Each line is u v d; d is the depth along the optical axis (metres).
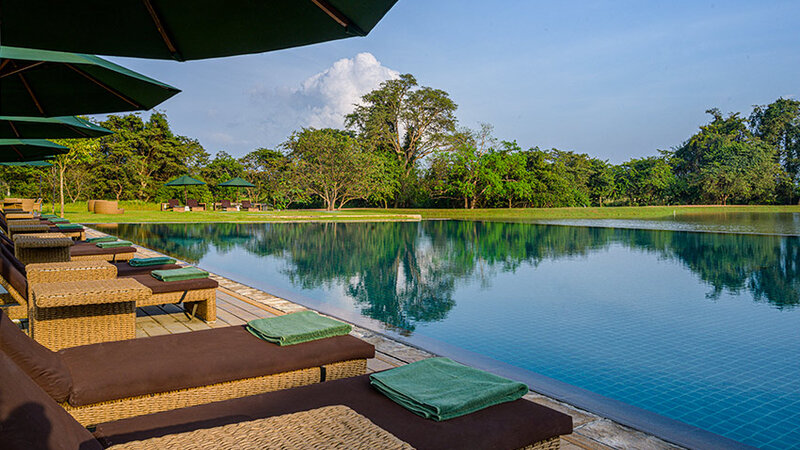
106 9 1.98
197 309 4.32
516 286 7.34
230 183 30.30
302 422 1.28
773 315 5.56
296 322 2.52
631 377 3.59
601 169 38.41
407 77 37.25
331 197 30.12
